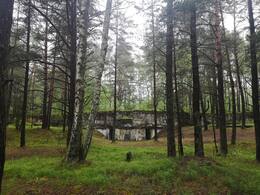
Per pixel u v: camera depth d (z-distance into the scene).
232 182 10.15
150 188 9.37
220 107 18.33
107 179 9.91
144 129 39.16
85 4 13.33
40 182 10.09
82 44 12.97
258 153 15.95
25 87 23.08
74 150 12.33
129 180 9.98
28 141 25.56
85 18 13.25
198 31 19.36
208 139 28.50
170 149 14.12
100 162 12.90
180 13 16.14
